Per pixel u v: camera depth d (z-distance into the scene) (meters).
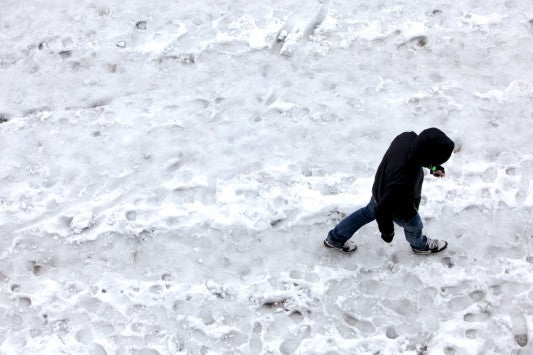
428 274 4.56
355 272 4.62
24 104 5.66
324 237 4.79
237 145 5.27
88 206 5.03
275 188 5.01
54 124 5.52
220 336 4.40
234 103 5.51
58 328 4.48
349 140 5.25
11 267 4.77
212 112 5.47
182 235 4.84
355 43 5.77
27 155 5.35
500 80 5.50
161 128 5.42
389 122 5.32
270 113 5.44
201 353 4.35
